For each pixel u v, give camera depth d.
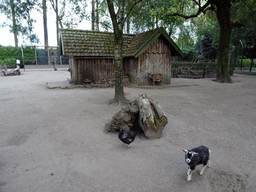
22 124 6.92
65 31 15.56
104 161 4.52
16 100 10.52
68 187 3.61
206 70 24.84
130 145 5.42
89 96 11.65
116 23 9.40
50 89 14.09
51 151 4.99
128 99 10.90
